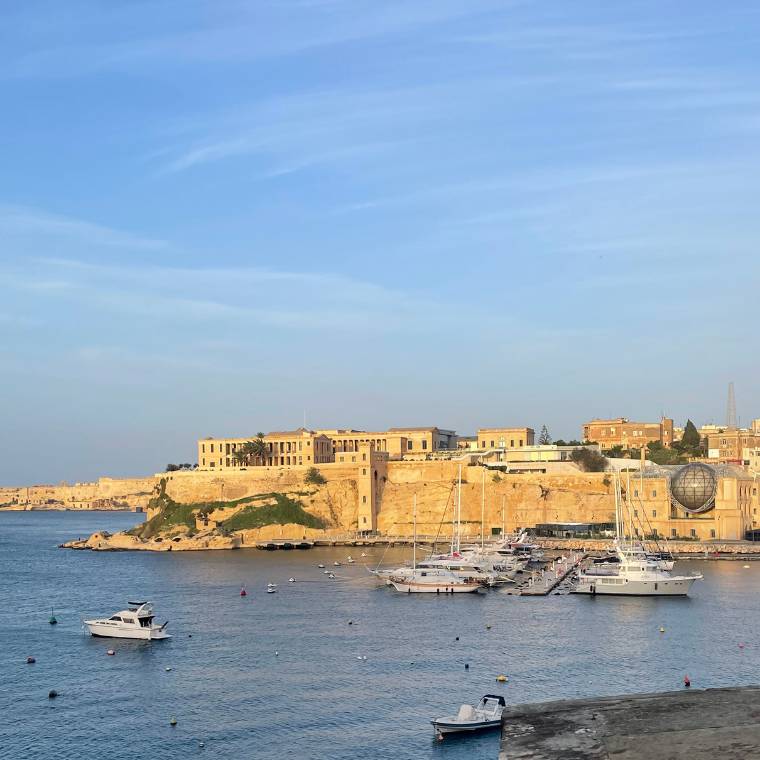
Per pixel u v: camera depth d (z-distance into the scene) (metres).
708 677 96.75
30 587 178.12
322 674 100.12
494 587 165.75
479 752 74.69
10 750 77.31
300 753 75.31
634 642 114.50
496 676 97.88
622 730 14.99
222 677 100.12
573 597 153.38
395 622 130.00
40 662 109.00
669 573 162.00
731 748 13.95
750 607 140.88
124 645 118.19
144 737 80.19
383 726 81.81
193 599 155.25
